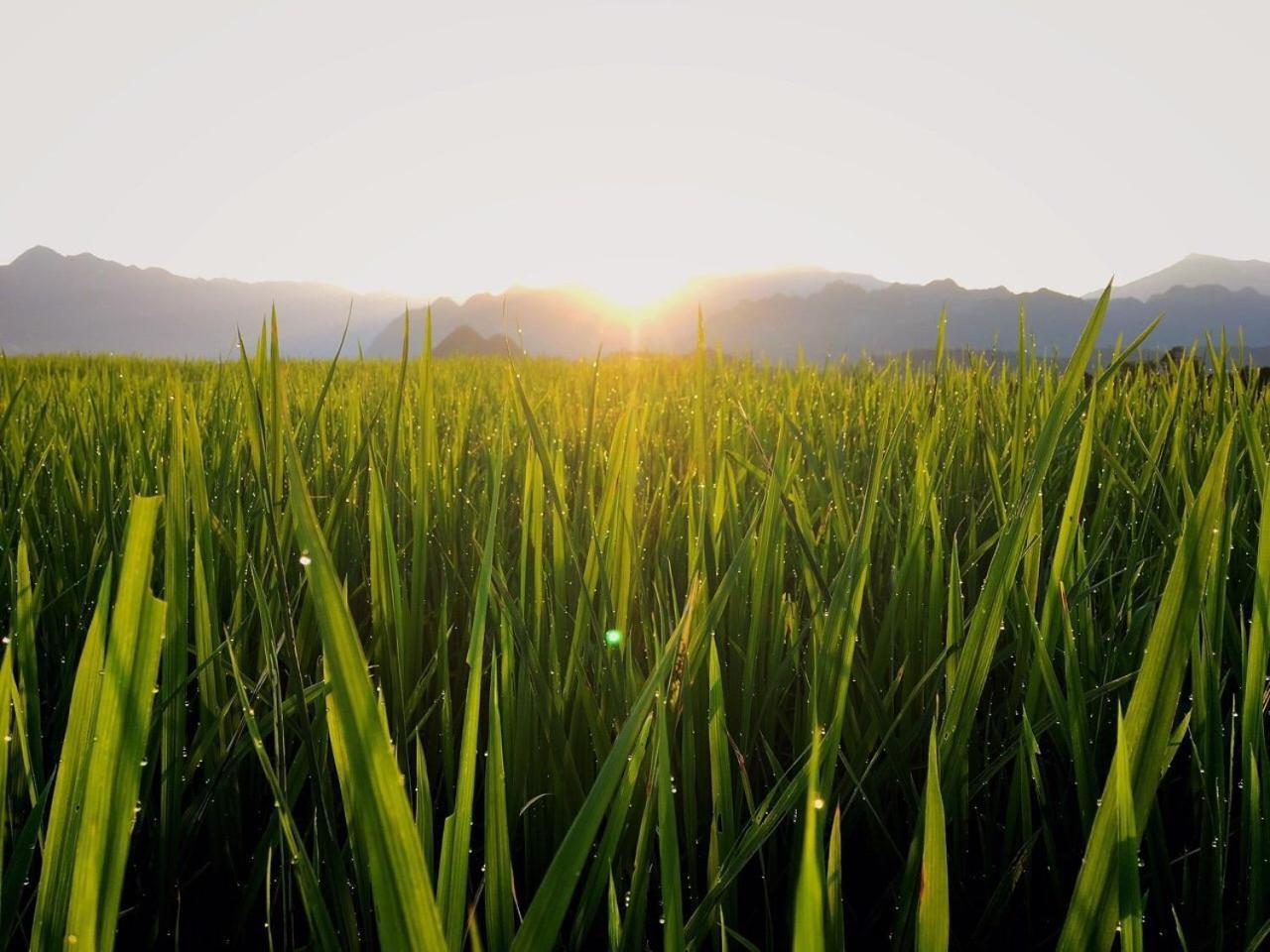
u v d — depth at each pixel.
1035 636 1.09
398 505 1.67
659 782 0.61
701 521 1.14
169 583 0.94
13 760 1.00
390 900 0.41
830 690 0.99
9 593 1.51
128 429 2.13
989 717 1.25
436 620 1.67
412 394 3.57
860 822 1.23
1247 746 0.80
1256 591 0.79
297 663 0.79
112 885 0.54
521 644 1.03
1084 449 0.98
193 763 1.09
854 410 3.19
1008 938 1.08
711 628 0.97
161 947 1.07
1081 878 0.61
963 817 1.08
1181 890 1.10
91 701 0.57
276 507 1.40
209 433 2.09
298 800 1.28
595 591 1.28
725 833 0.92
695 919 0.78
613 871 1.00
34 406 2.89
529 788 1.08
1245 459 1.87
